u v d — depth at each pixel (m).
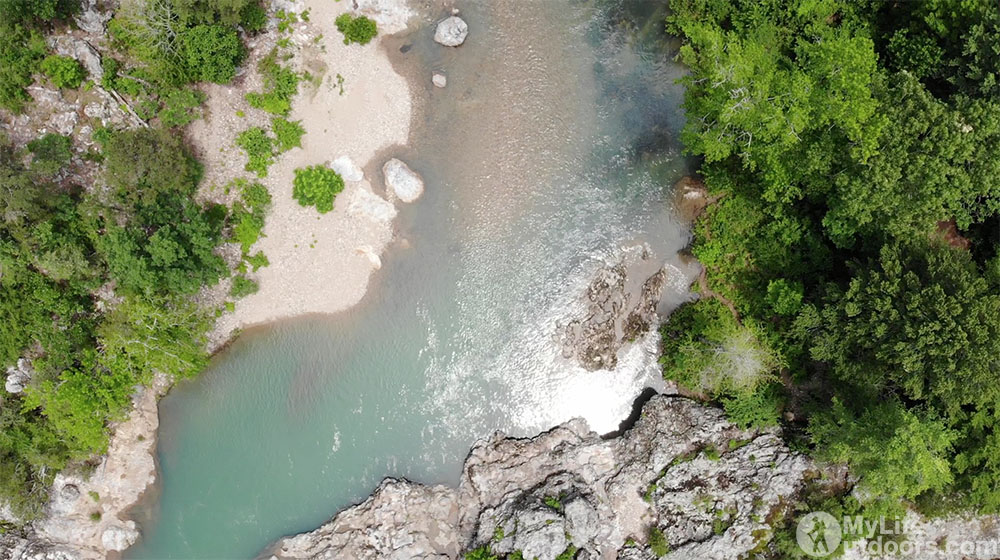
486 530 43.50
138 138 41.34
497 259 46.88
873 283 36.06
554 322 46.66
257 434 46.81
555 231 46.84
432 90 46.88
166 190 42.53
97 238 42.78
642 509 43.44
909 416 34.25
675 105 46.97
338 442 46.72
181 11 41.25
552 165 46.97
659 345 46.34
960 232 40.72
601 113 47.09
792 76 35.19
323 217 46.53
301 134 45.94
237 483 46.78
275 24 45.66
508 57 47.03
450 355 46.81
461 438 46.44
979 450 36.34
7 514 44.84
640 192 46.91
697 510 42.12
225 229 45.44
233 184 45.44
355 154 46.44
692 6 44.22
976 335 33.00
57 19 42.59
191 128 44.97
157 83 43.94
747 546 40.72
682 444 43.56
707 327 42.88
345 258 46.81
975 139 34.06
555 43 47.19
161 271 41.56
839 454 36.06
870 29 41.69
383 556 44.44
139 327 42.53
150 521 46.75
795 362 42.97
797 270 43.56
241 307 46.34
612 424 46.53
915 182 34.69
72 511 45.53
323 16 46.03
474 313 46.81
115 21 42.72
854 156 34.53
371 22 46.19
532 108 46.97
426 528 45.03
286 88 45.25
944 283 35.09
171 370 44.91
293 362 46.78
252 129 45.12
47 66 42.12
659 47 47.16
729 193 44.81
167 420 46.72
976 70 35.72
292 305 46.78
